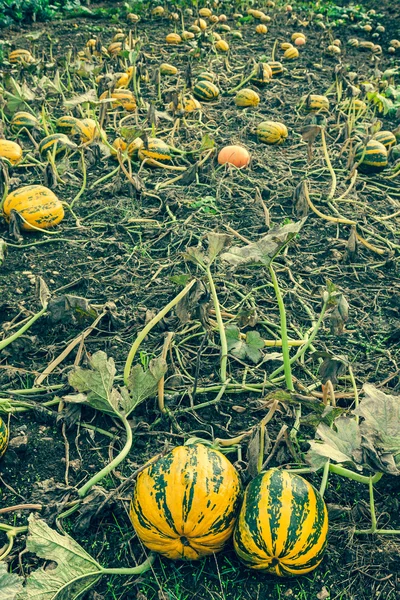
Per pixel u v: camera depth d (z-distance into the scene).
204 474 2.15
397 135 4.61
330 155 4.41
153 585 2.27
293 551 2.10
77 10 8.07
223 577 2.28
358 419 2.70
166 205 3.79
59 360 2.91
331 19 8.29
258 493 2.14
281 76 5.95
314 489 2.22
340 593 2.25
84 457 2.63
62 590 2.12
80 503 2.48
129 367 2.71
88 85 5.37
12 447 2.62
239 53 6.59
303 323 3.15
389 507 2.51
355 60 6.56
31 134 4.48
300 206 3.76
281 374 2.92
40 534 2.16
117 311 3.14
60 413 2.71
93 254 3.49
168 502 2.11
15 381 2.85
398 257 3.54
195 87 5.21
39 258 3.45
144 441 2.67
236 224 3.70
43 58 5.73
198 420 2.73
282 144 4.56
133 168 4.18
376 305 3.24
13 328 3.06
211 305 2.97
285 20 8.09
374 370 2.94
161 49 6.51
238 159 4.14
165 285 3.29
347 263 3.48
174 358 2.94
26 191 3.59
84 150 4.18
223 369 2.83
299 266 3.44
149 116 4.28
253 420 2.74
